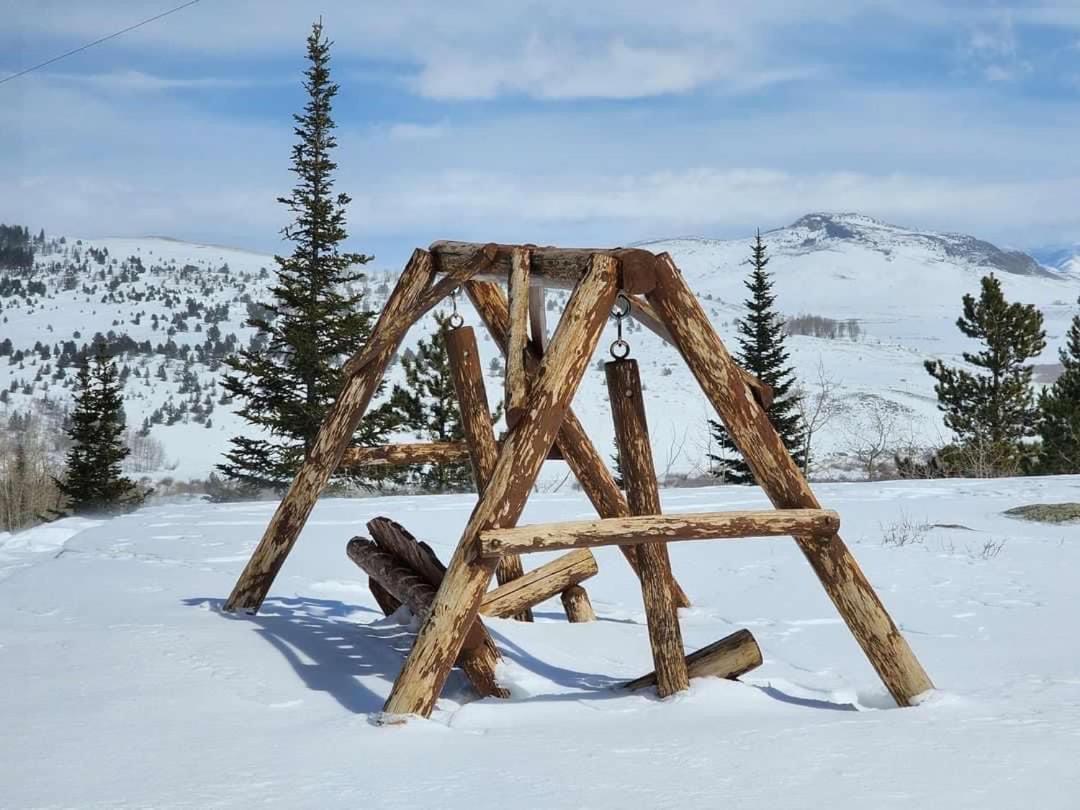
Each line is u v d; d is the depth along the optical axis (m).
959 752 4.28
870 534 12.59
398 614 7.68
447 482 32.66
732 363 5.68
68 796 4.00
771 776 4.04
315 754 4.54
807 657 7.05
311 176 35.31
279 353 35.34
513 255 6.24
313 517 14.73
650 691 5.90
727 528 5.41
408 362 33.47
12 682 5.80
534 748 4.57
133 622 7.43
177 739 4.79
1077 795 3.70
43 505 37.84
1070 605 8.70
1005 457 30.50
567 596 8.23
